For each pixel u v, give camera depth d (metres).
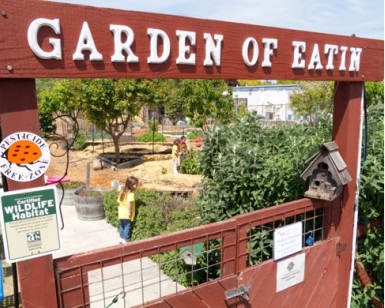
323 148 3.04
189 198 7.84
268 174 3.66
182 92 20.03
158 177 13.12
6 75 1.65
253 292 2.80
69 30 1.81
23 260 1.81
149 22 2.05
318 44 2.80
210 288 2.56
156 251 2.28
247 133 4.82
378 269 3.75
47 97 17.83
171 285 5.07
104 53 1.92
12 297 4.96
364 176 3.53
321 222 3.64
